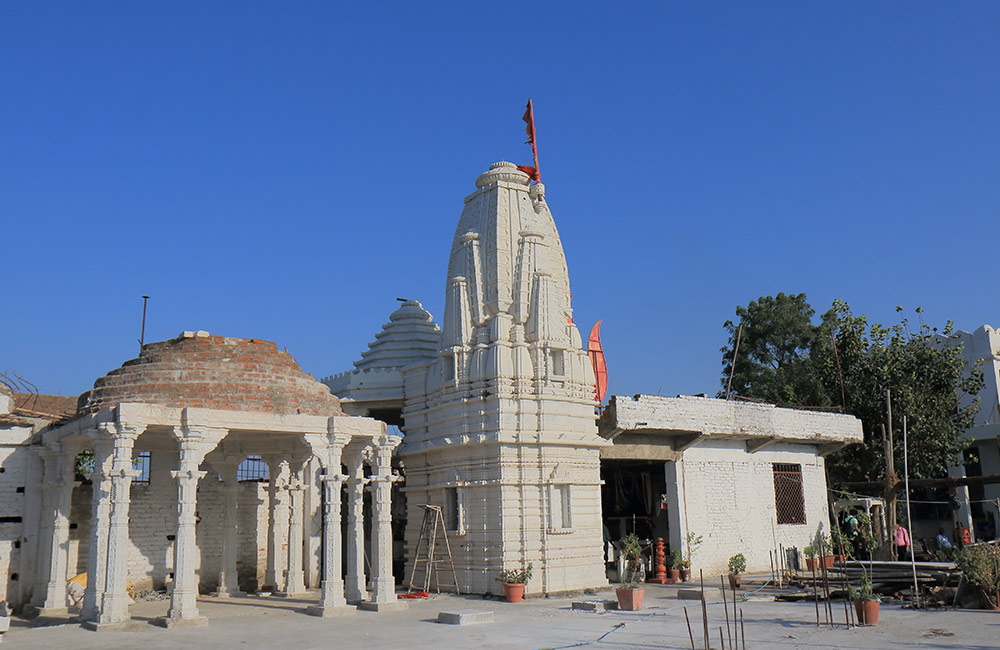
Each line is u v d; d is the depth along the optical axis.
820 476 35.91
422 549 27.31
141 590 24.31
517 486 25.16
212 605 21.75
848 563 23.91
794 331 51.47
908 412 38.12
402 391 29.92
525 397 25.77
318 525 28.00
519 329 26.50
